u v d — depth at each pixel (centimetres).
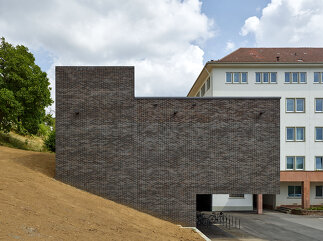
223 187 1501
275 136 1523
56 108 1512
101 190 1491
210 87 2691
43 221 861
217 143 1521
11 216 812
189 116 1534
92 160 1502
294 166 2602
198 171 1509
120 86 1538
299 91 2630
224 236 1527
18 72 2570
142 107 1533
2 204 885
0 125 2617
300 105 2638
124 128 1521
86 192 1466
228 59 2727
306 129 2612
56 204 1080
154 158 1512
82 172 1495
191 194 1498
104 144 1511
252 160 1513
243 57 2786
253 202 2756
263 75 2633
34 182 1282
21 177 1294
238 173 1507
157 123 1528
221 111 1534
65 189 1363
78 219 996
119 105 1530
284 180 2531
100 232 921
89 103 1525
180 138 1523
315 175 2530
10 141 3138
